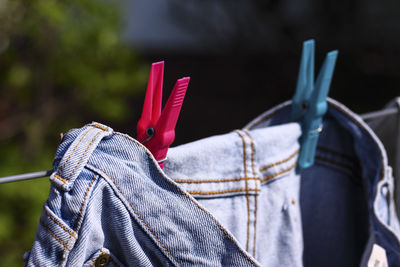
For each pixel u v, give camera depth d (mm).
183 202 515
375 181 652
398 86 3295
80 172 487
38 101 1873
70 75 1916
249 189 585
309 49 625
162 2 4504
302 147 646
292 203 639
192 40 4594
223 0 3398
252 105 3518
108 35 1835
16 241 1638
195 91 3803
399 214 764
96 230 494
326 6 3086
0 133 1894
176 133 3252
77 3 1765
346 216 709
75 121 2086
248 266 525
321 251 706
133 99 3568
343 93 3295
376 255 639
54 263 479
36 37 1736
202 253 522
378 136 737
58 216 482
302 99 639
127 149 504
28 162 1762
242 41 3453
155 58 4430
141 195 505
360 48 3225
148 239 513
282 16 3188
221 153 570
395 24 3328
